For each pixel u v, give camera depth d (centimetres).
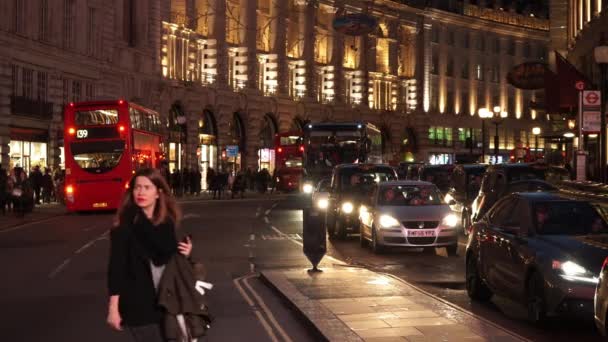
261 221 3334
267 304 1311
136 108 3909
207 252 2125
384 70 9281
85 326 1141
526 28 10938
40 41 4528
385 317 1112
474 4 10494
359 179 2611
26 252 2141
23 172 3669
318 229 1634
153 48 6081
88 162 3734
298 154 6581
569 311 1047
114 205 3728
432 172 3738
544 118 11281
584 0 4591
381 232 2047
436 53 9944
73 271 1758
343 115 8544
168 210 646
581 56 4428
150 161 4188
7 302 1353
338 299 1272
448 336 982
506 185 2188
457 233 2062
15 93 4341
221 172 5984
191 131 6556
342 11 8512
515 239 1180
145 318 623
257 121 7425
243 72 7288
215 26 6962
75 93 5031
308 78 8150
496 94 10731
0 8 4147
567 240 1114
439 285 1534
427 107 9738
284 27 7806
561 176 2400
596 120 2330
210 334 1071
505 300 1362
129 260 628
